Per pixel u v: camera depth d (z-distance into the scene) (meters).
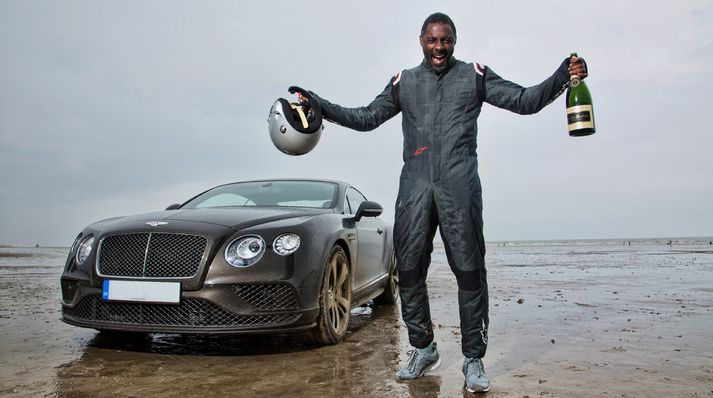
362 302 4.11
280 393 2.16
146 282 2.74
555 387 2.20
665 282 6.95
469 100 2.18
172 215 3.16
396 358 2.80
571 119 1.97
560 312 4.38
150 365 2.64
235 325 2.72
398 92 2.29
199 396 2.12
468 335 2.21
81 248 3.09
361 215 3.89
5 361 2.73
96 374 2.47
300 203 3.92
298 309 2.85
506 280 7.58
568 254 20.81
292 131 2.31
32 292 6.17
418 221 2.23
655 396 2.06
